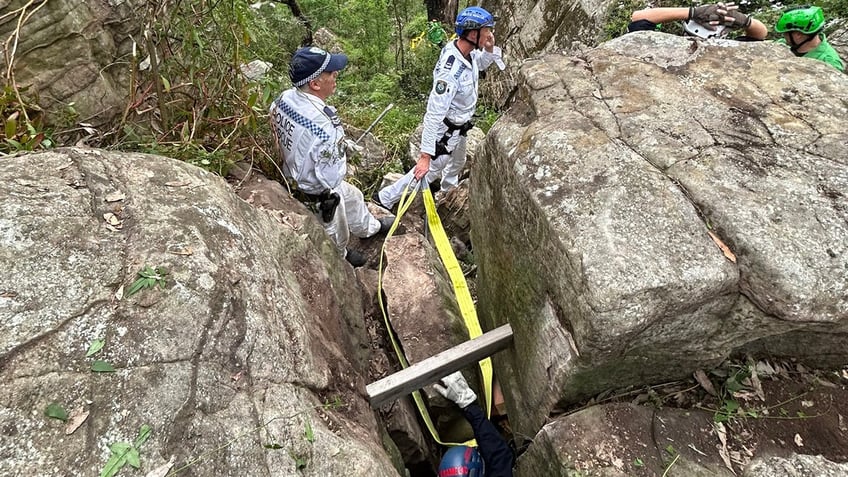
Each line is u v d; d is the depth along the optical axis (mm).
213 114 2746
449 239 4199
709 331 1718
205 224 1671
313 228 2580
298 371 1537
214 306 1442
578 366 1751
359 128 5141
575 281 1659
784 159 1894
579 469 1683
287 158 2875
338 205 3012
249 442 1260
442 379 2402
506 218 2324
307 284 2146
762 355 1923
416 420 2611
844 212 1681
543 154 2055
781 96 2254
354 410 1794
